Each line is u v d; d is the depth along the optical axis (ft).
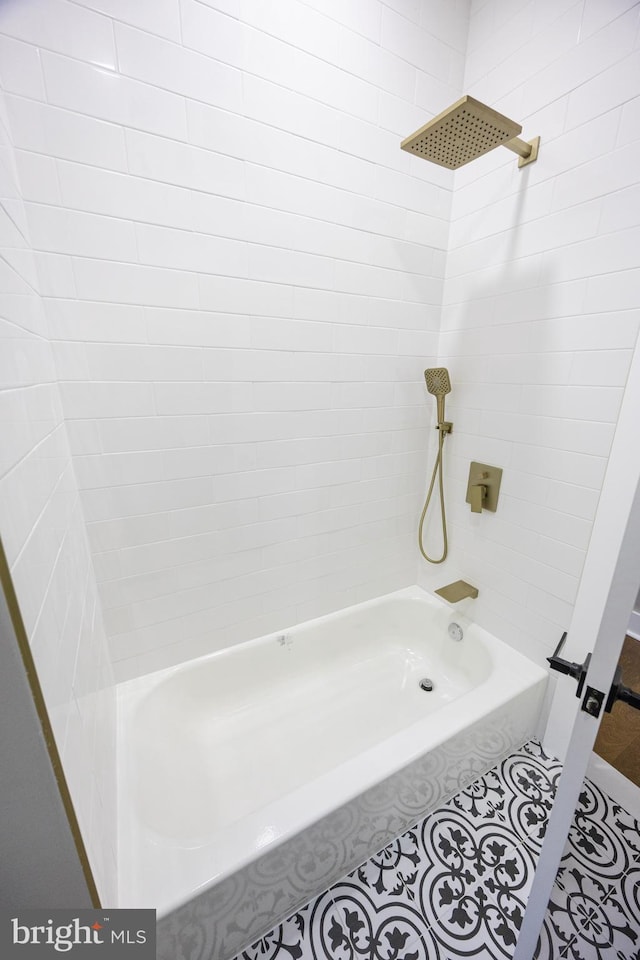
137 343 3.61
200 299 3.79
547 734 4.80
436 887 3.44
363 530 5.72
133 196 3.30
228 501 4.51
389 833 3.74
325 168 4.10
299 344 4.46
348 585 5.84
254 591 5.01
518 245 4.35
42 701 1.52
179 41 3.18
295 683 5.49
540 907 2.48
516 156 4.23
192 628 4.68
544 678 4.62
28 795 1.59
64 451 3.21
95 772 2.53
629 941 3.11
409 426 5.65
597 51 3.43
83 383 3.47
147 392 3.77
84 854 1.80
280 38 3.58
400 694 5.51
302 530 5.16
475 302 4.94
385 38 4.10
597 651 1.86
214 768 4.36
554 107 3.83
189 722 4.65
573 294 3.90
